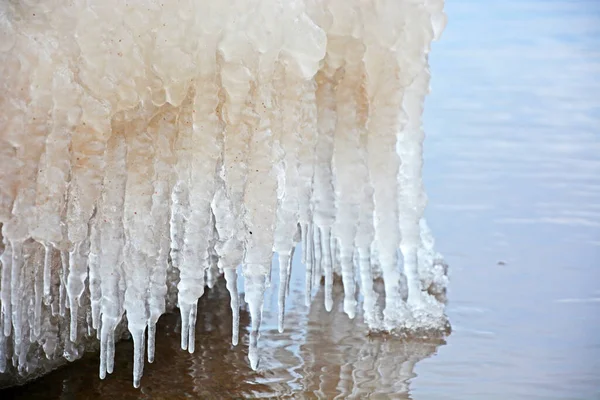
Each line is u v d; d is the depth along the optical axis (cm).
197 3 684
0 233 671
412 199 923
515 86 2362
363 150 831
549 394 793
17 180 630
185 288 715
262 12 709
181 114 712
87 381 780
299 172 767
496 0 3834
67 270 725
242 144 715
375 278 1109
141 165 698
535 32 3112
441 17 895
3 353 688
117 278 691
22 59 622
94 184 663
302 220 776
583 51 2800
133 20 662
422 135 905
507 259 1177
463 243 1239
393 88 842
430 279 1087
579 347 902
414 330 936
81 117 647
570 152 1738
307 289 820
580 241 1252
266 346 887
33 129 630
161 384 783
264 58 714
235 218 725
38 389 758
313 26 736
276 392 778
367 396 777
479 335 929
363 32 812
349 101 818
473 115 2062
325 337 918
